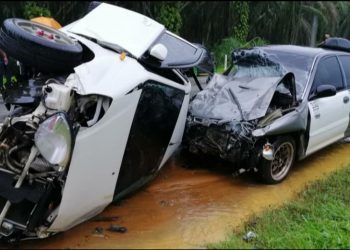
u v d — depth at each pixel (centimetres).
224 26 2328
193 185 600
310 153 673
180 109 552
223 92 650
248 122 589
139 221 495
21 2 1842
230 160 593
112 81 441
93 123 419
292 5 2259
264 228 480
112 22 535
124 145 459
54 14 1919
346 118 732
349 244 464
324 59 715
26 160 408
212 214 516
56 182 409
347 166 685
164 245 444
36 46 428
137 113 469
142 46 508
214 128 597
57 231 429
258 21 2362
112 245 440
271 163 595
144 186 587
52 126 387
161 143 534
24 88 440
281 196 573
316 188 595
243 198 563
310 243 453
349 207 551
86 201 433
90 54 484
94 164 425
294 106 626
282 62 705
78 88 421
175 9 2089
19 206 420
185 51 570
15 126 412
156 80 493
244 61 705
